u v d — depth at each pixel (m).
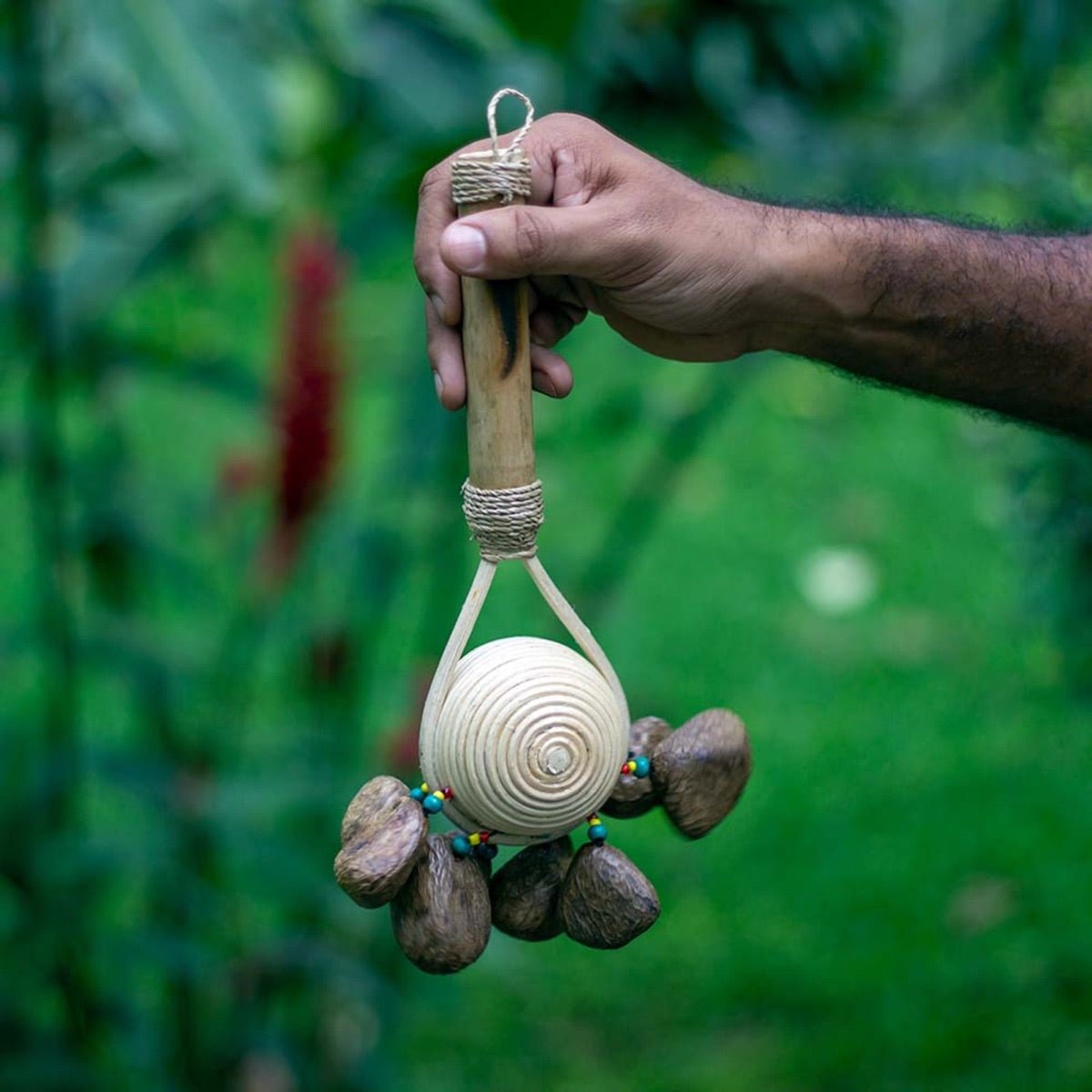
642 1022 2.20
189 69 1.29
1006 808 2.55
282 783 1.51
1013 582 3.20
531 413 1.00
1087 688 1.82
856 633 3.08
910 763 2.70
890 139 1.78
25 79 1.40
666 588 3.22
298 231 1.52
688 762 1.01
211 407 3.46
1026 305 1.10
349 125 1.57
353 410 3.47
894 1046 2.09
